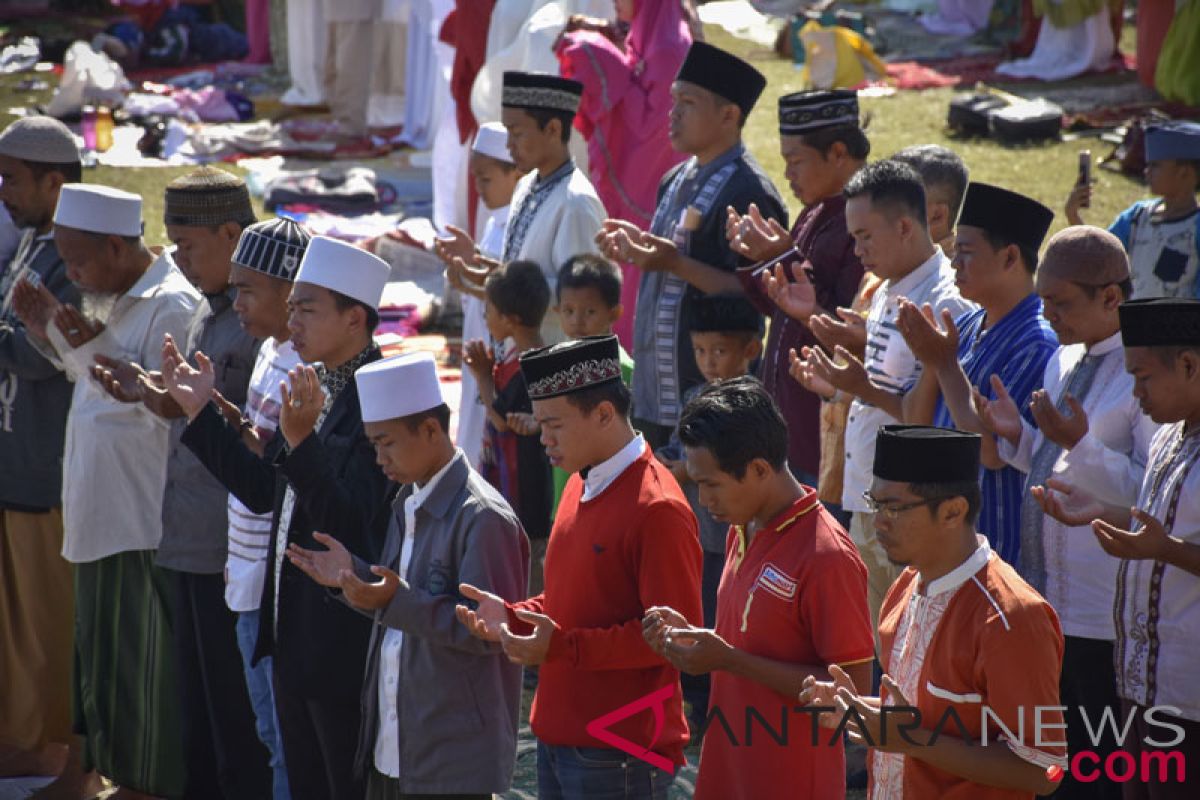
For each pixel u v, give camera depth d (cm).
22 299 1359
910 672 865
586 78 2098
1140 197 3212
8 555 1488
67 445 1375
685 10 2212
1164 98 4103
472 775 1006
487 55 2648
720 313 1439
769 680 892
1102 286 1058
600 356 986
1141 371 942
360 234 3111
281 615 1112
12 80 4700
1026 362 1137
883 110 4134
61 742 1523
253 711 1316
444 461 1030
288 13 4400
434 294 2791
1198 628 944
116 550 1359
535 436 1571
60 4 5566
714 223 1541
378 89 4056
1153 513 966
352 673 1101
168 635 1374
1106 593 1069
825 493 1351
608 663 957
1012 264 1148
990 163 3531
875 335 1255
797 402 1418
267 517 1202
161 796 1384
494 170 1855
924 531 838
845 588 892
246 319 1213
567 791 1016
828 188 1440
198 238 1277
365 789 1101
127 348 1356
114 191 1355
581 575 994
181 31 4988
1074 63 4478
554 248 1678
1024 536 1101
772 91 4472
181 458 1282
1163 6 4144
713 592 1491
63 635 1505
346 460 1106
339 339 1130
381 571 970
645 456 999
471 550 1005
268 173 3653
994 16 4978
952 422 1158
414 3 3130
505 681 1030
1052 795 1140
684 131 1561
